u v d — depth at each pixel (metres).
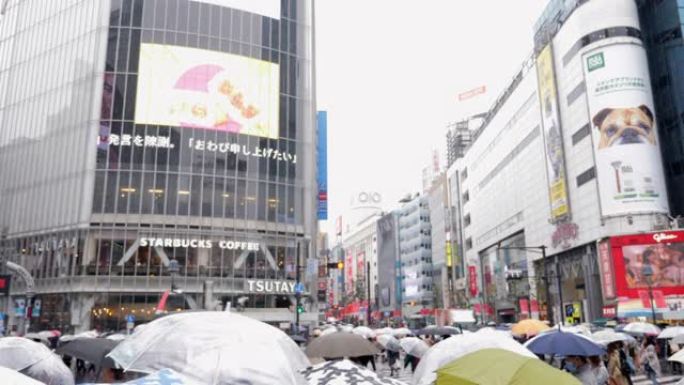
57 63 60.22
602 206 57.75
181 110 56.69
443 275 127.38
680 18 62.62
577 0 62.72
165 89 56.66
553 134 69.00
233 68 59.44
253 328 5.96
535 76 76.38
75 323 51.12
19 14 66.12
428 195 144.12
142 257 53.16
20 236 57.53
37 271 54.97
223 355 5.33
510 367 5.16
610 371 14.40
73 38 59.56
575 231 64.25
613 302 55.72
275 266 57.62
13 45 65.25
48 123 58.88
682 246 53.34
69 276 52.41
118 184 54.19
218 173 56.88
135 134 55.28
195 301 53.44
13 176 60.16
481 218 104.31
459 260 117.81
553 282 72.38
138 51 56.84
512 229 87.19
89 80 56.72
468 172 113.31
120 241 53.12
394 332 29.31
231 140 58.06
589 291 62.06
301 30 65.00
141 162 54.94
